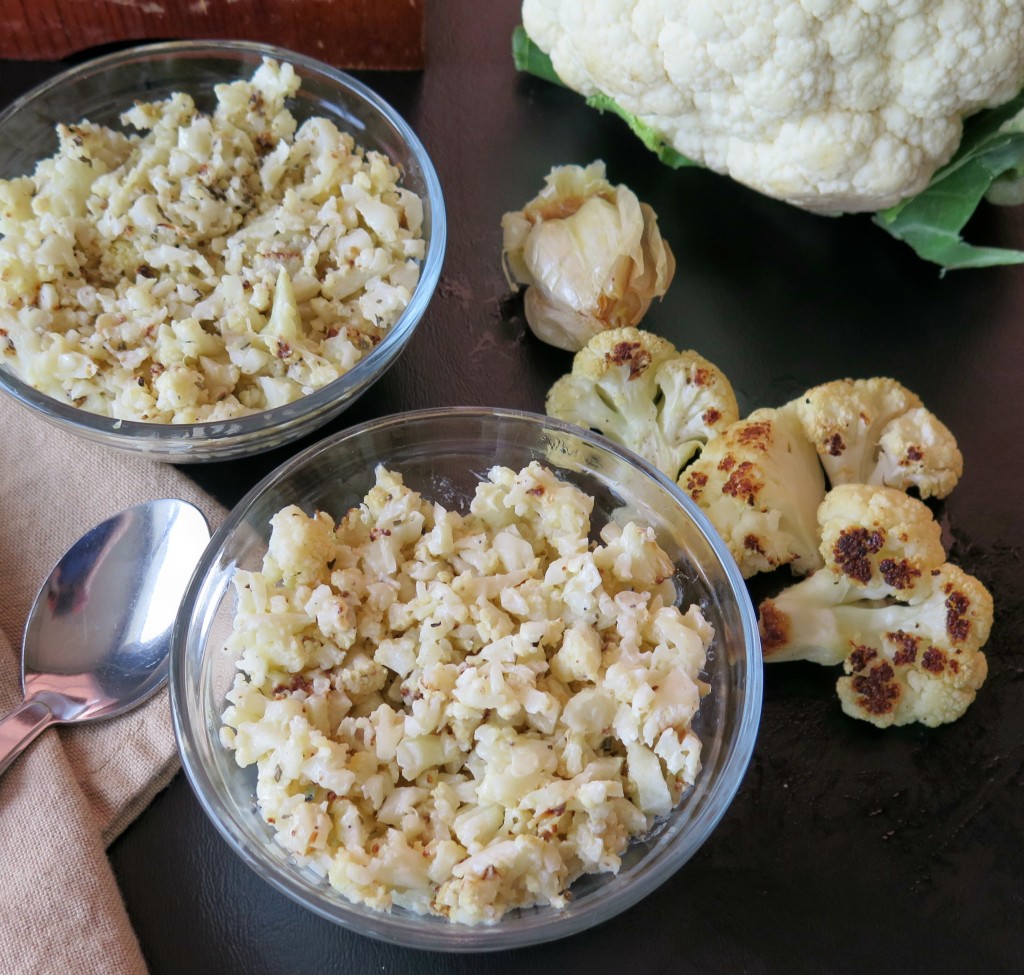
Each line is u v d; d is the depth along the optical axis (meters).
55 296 0.25
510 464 0.25
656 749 0.20
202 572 0.22
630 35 0.27
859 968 0.22
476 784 0.21
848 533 0.24
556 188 0.29
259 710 0.21
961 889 0.23
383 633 0.22
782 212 0.31
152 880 0.22
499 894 0.19
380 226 0.26
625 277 0.28
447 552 0.23
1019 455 0.28
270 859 0.20
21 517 0.25
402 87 0.32
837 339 0.29
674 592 0.23
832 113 0.27
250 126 0.27
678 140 0.30
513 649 0.21
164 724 0.23
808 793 0.24
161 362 0.24
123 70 0.28
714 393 0.26
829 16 0.25
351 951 0.22
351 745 0.21
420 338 0.29
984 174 0.29
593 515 0.25
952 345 0.29
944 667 0.23
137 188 0.26
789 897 0.23
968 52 0.25
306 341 0.25
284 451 0.27
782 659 0.25
